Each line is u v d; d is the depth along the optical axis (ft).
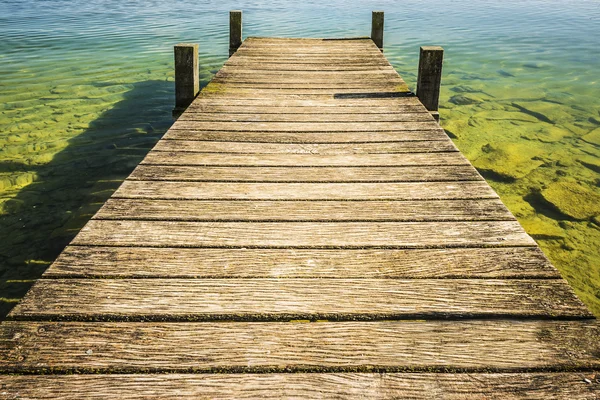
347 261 6.81
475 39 52.13
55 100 28.50
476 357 5.13
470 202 8.47
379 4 89.56
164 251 6.93
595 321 5.56
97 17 67.56
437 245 7.15
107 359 5.05
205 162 10.17
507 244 7.13
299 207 8.35
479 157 20.20
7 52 41.93
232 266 6.65
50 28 56.59
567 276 12.19
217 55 41.04
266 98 15.05
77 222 14.71
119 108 27.22
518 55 44.21
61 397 4.60
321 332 5.50
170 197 8.58
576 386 4.73
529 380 4.82
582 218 15.02
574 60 42.22
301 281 6.37
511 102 29.48
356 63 20.36
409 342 5.35
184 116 13.14
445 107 28.25
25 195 16.52
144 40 48.55
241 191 8.91
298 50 23.54
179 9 78.59
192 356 5.13
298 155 10.64
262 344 5.32
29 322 5.47
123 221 7.71
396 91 15.81
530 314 5.69
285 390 4.75
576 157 20.24
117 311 5.71
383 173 9.73
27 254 13.06
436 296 6.05
